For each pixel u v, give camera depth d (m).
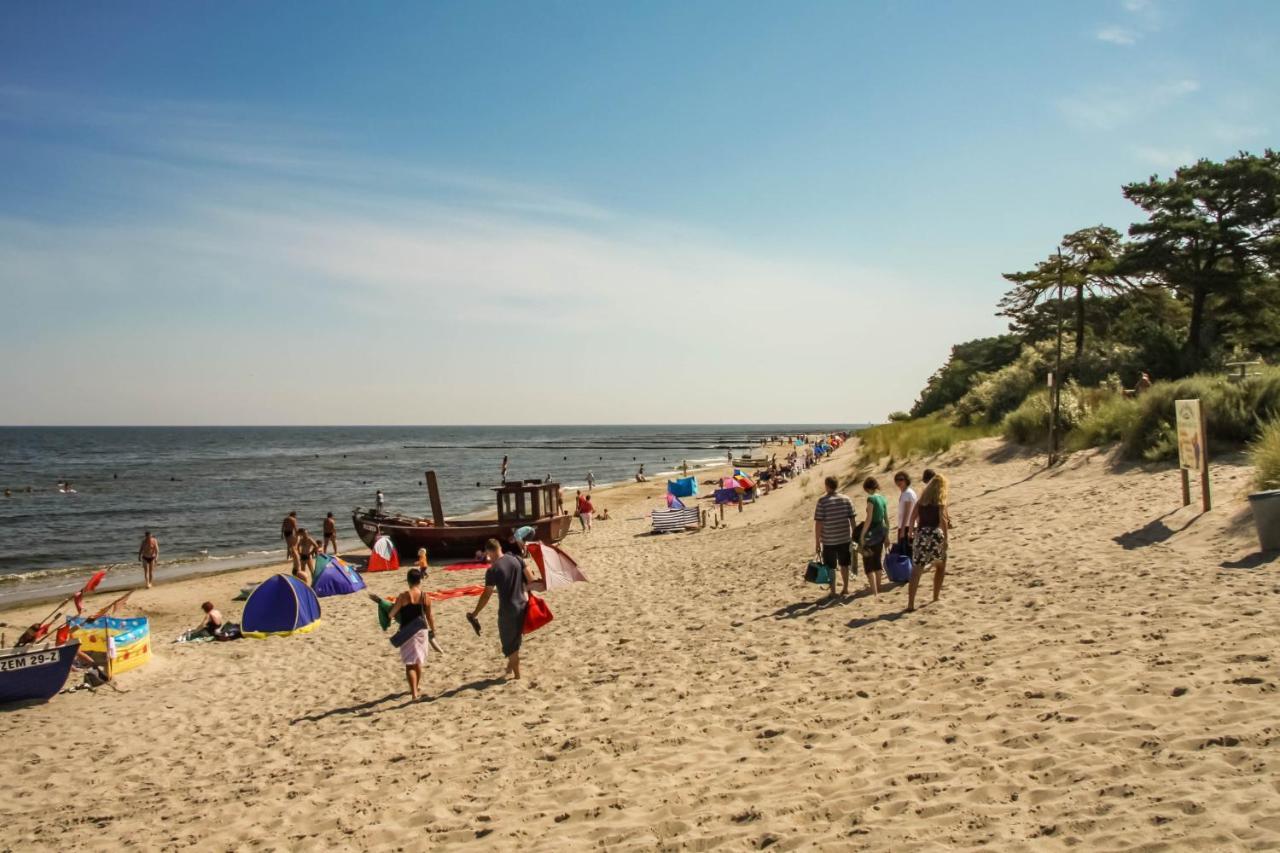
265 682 12.15
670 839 4.78
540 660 10.66
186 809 6.87
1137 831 3.82
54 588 24.78
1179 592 8.02
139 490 63.16
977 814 4.36
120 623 13.67
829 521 11.06
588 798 5.71
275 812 6.46
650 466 92.19
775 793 5.21
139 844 6.19
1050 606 8.44
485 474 83.56
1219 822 3.72
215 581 24.59
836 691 7.09
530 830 5.30
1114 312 35.66
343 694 10.74
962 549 12.35
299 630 15.92
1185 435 11.43
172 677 12.90
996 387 34.09
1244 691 5.27
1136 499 13.23
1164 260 29.31
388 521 27.19
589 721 7.60
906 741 5.66
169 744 9.34
